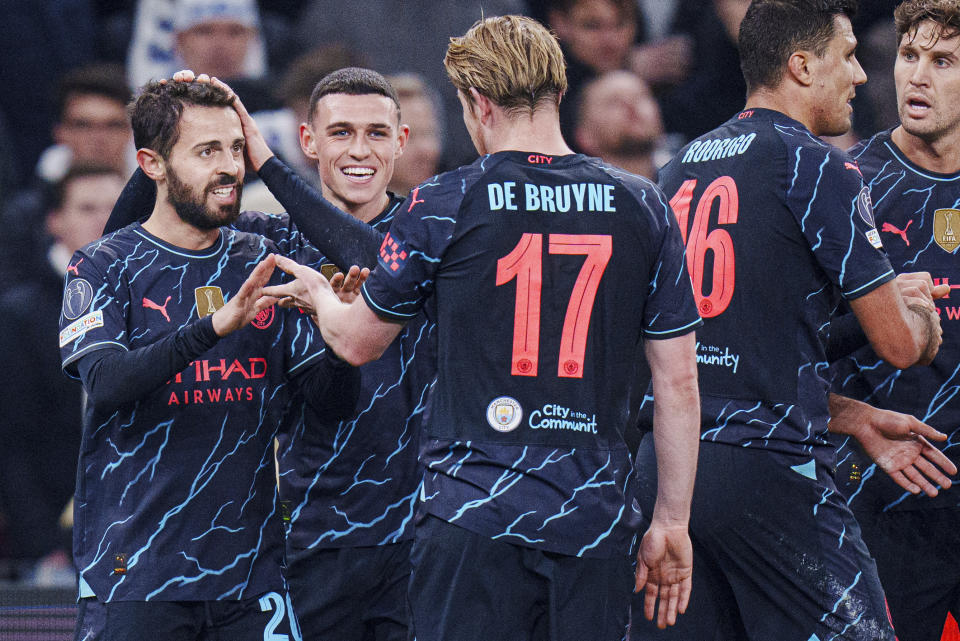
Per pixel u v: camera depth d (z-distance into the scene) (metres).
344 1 27.94
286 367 12.84
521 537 10.58
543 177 10.80
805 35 12.39
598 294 10.75
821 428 12.27
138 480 12.19
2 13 28.53
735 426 12.17
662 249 10.98
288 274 12.95
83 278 12.21
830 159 12.04
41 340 22.88
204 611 12.30
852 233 11.91
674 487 11.17
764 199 12.18
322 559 14.35
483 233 10.66
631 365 11.05
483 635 10.63
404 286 10.85
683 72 28.81
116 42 29.19
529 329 10.68
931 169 14.12
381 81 14.42
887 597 14.41
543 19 29.11
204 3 26.73
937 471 13.20
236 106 12.80
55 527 22.77
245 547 12.44
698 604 12.50
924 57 13.75
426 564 10.85
